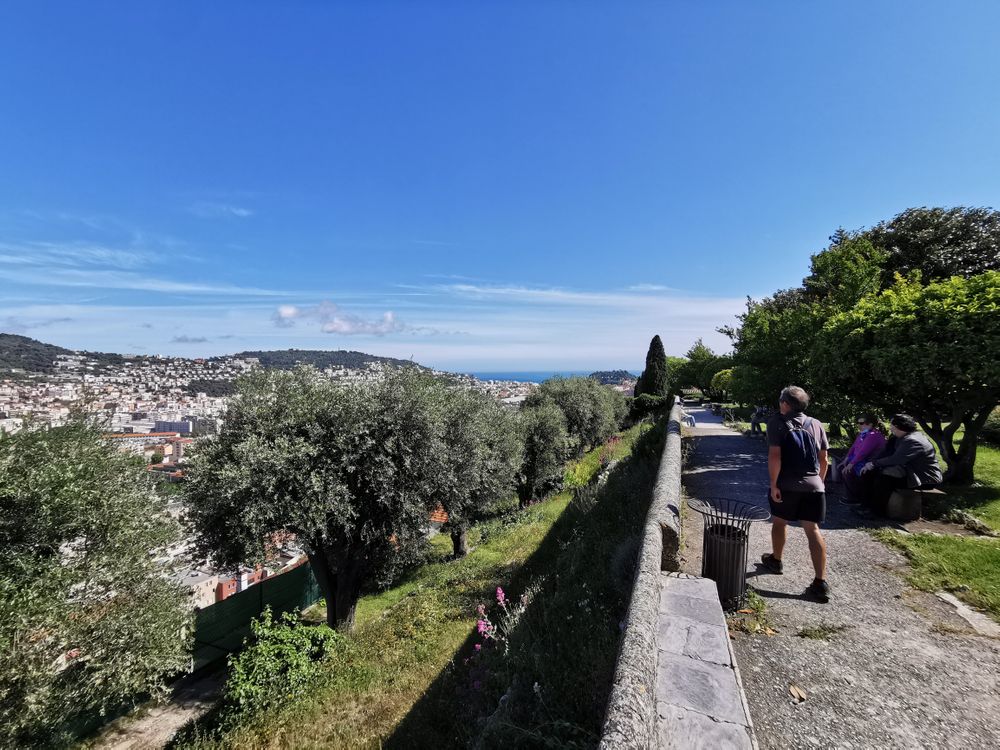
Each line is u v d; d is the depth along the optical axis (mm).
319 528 8578
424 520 10641
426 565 15125
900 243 18734
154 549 7797
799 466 3992
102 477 7289
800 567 4559
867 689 2816
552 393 28656
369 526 9453
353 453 9008
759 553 4957
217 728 6445
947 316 6383
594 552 6078
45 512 6242
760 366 12523
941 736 2422
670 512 4586
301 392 9805
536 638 4137
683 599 3514
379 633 8406
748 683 2908
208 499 8555
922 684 2842
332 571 10805
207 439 9117
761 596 4000
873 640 3320
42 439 6855
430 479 10047
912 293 7336
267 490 8219
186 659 7816
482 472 12195
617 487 9102
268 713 6285
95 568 6684
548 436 21906
